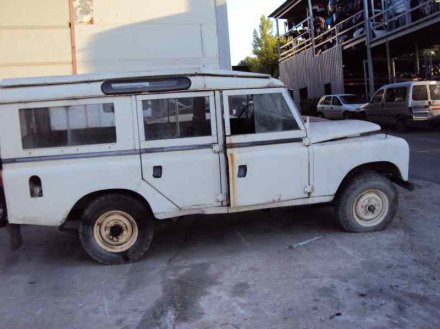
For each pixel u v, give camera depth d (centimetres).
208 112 505
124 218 502
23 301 430
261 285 431
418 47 2128
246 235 584
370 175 554
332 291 409
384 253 494
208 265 491
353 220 558
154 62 862
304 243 538
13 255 562
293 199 527
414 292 402
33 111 477
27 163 478
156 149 495
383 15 2009
